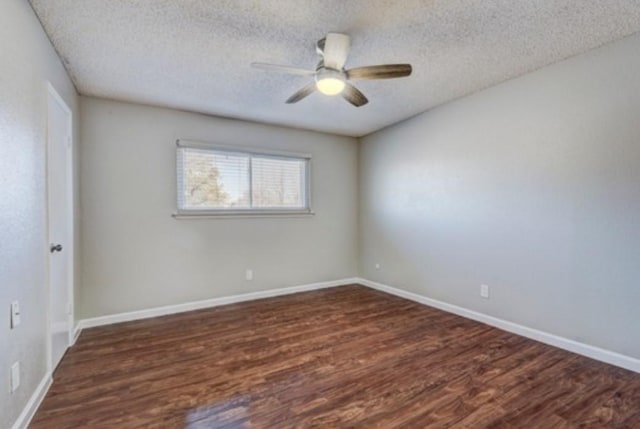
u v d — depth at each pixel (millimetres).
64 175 2658
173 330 3174
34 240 1942
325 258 4891
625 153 2355
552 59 2674
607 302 2453
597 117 2490
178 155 3771
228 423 1796
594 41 2404
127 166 3484
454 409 1910
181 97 3396
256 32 2262
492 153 3225
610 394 2047
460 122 3535
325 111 3893
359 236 5176
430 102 3656
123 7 1978
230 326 3283
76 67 2705
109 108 3402
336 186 4980
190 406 1949
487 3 1978
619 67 2373
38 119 2041
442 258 3789
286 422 1801
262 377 2285
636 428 1737
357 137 5145
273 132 4422
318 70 2373
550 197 2779
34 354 1918
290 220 4562
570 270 2660
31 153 1921
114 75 2869
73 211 2936
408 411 1896
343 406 1945
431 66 2781
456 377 2266
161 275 3660
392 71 2342
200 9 2008
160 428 1752
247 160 4238
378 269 4793
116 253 3426
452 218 3654
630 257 2340
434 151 3854
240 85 3121
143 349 2744
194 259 3854
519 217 3008
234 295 4121
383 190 4676
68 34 2240
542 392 2076
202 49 2479
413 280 4199
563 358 2535
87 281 3279
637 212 2307
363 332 3111
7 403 1578
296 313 3684
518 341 2871
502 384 2172
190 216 3811
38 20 2049
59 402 1983
